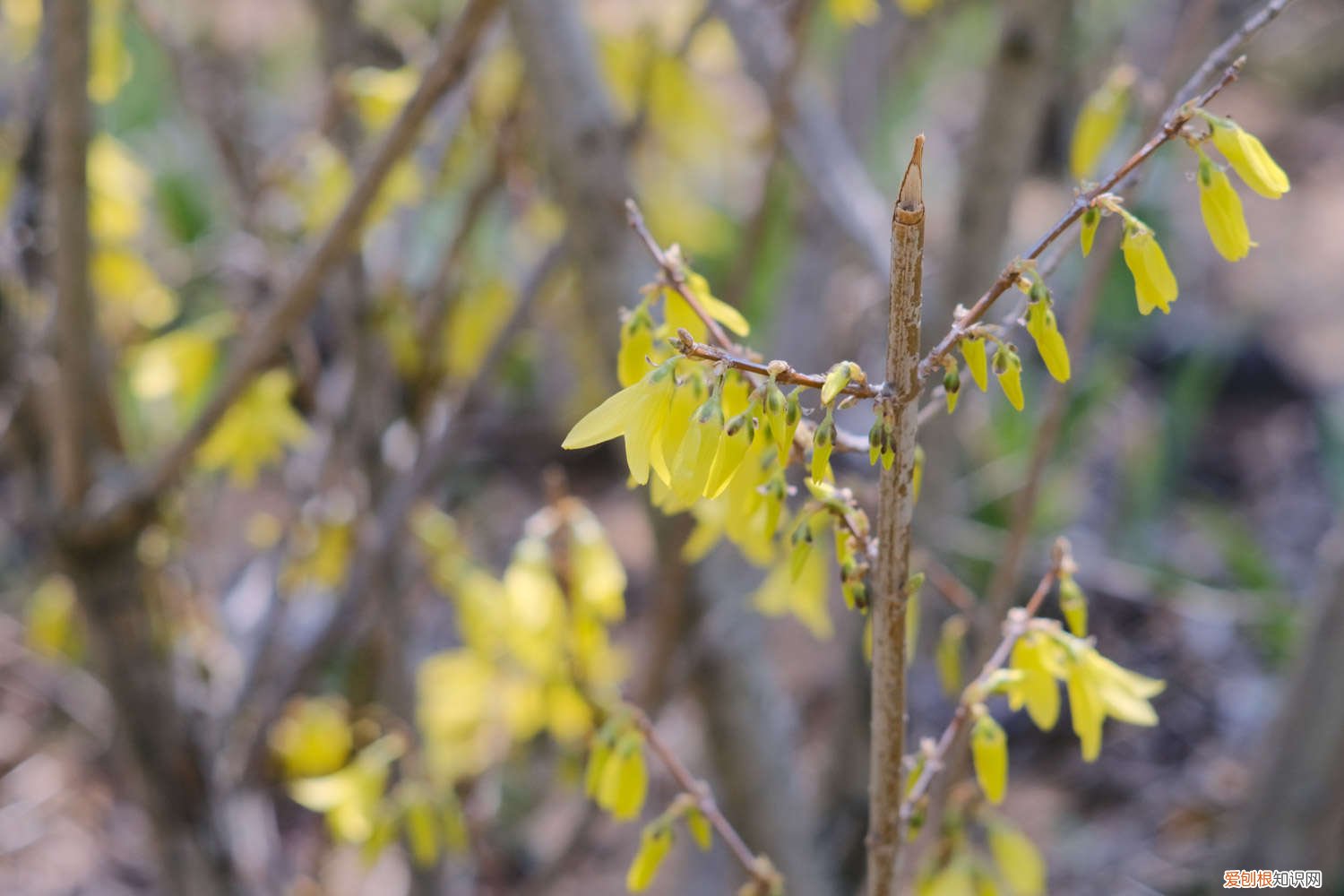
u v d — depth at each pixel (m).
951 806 1.49
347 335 1.83
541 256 1.83
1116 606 3.58
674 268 1.42
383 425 1.94
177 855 1.89
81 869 3.03
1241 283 5.31
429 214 2.54
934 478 1.87
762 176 1.76
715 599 1.63
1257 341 4.80
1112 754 3.17
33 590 3.12
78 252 1.53
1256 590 3.20
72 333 1.55
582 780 2.13
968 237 1.66
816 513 1.41
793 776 1.76
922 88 4.55
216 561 3.01
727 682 1.66
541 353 4.21
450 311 2.10
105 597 1.69
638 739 1.45
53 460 1.66
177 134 4.02
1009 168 1.60
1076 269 4.23
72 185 1.52
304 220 1.97
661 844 1.45
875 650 1.40
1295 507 4.10
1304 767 1.98
